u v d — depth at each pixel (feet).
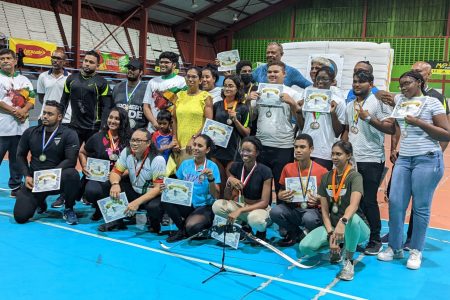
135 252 13.62
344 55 29.48
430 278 12.21
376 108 13.87
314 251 13.08
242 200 15.15
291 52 31.01
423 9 68.80
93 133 18.65
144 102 18.24
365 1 72.23
